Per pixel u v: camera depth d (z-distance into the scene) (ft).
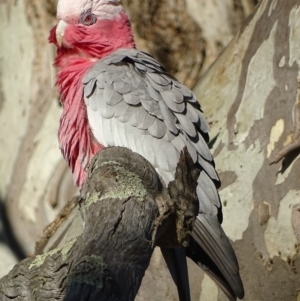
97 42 34.88
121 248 19.34
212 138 35.65
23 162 50.11
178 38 48.11
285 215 31.76
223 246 27.86
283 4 34.60
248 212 32.86
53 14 49.34
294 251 31.50
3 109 50.78
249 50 36.35
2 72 50.78
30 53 50.11
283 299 31.81
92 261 18.84
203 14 47.93
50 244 40.19
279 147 32.73
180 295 28.07
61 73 34.24
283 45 33.94
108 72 31.68
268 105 33.83
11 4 50.31
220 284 28.09
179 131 30.04
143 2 47.88
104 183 21.13
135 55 32.71
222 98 37.04
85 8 34.99
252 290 32.30
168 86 31.37
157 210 20.75
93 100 31.04
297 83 32.55
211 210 28.48
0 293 25.46
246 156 33.91
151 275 33.55
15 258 49.06
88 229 19.88
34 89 50.16
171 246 22.29
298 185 31.76
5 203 49.96
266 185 32.65
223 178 34.09
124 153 22.44
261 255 32.30
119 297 18.29
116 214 20.08
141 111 30.35
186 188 21.21
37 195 49.62
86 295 18.04
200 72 48.16
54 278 24.50
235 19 47.88
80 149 32.19
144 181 21.49
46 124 50.03
